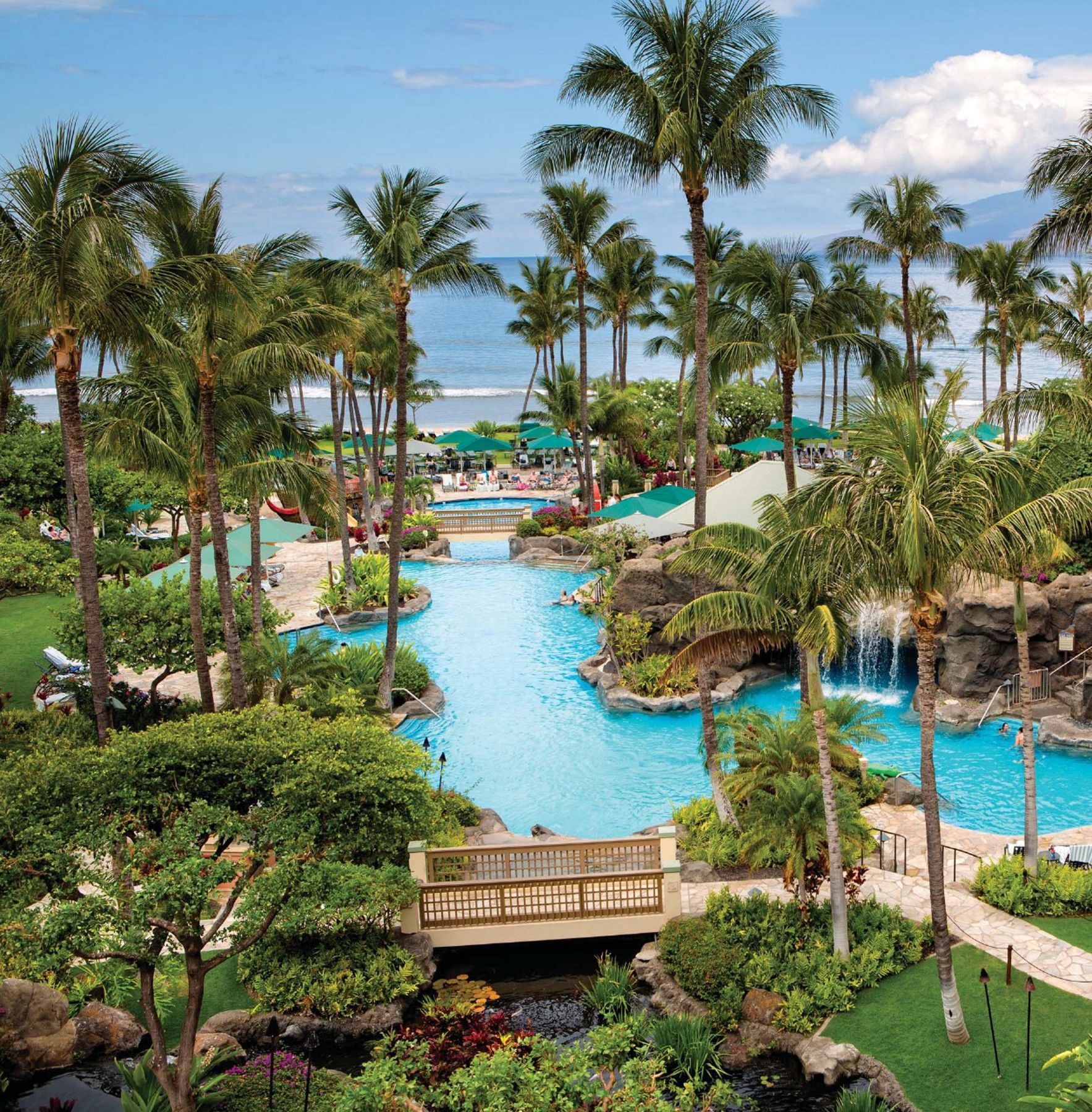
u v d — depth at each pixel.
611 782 29.38
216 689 36.28
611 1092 16.14
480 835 25.14
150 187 22.23
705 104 25.62
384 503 66.31
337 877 16.75
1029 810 21.98
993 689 33.28
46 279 21.05
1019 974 19.28
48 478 43.38
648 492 48.69
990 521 17.16
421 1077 17.23
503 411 141.50
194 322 26.38
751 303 29.28
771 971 19.53
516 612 46.81
